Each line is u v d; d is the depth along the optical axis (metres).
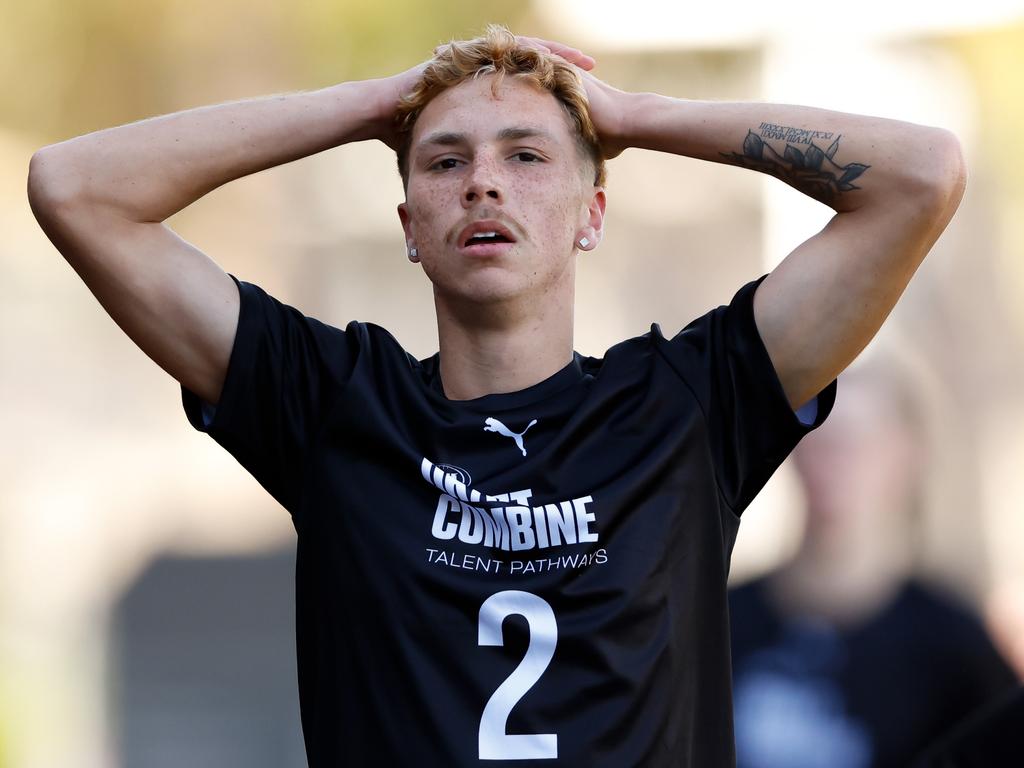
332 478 10.51
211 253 35.91
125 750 28.23
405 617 9.98
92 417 34.50
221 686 29.12
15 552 32.16
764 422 10.74
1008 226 34.72
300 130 11.21
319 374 10.91
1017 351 33.31
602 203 11.52
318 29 38.28
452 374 10.98
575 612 9.93
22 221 36.56
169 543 32.09
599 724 9.75
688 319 34.28
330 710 10.15
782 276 10.86
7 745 27.34
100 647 29.94
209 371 10.91
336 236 36.03
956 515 30.05
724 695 10.43
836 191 10.84
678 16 35.78
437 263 10.77
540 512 10.13
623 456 10.41
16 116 38.09
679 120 11.30
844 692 14.70
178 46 38.62
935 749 13.70
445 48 11.27
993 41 35.16
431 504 10.30
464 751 9.66
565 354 11.01
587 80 11.40
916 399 15.55
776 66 35.62
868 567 14.99
